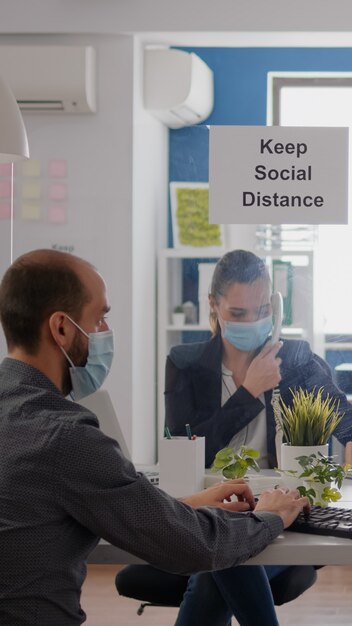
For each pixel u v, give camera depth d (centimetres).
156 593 244
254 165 270
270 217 270
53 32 407
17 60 401
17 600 145
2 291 160
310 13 399
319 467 203
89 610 377
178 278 354
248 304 289
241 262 292
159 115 395
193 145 354
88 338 162
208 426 284
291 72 442
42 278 158
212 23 402
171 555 154
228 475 207
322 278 301
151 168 379
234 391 285
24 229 402
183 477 226
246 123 441
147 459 389
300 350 286
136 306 386
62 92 399
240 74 439
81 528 152
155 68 402
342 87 445
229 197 270
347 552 170
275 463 278
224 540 160
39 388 156
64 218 401
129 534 151
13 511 146
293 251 302
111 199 399
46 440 148
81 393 170
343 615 371
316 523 181
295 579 241
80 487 147
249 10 401
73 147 403
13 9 409
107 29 404
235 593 210
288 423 232
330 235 298
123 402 392
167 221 359
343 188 269
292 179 270
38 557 146
